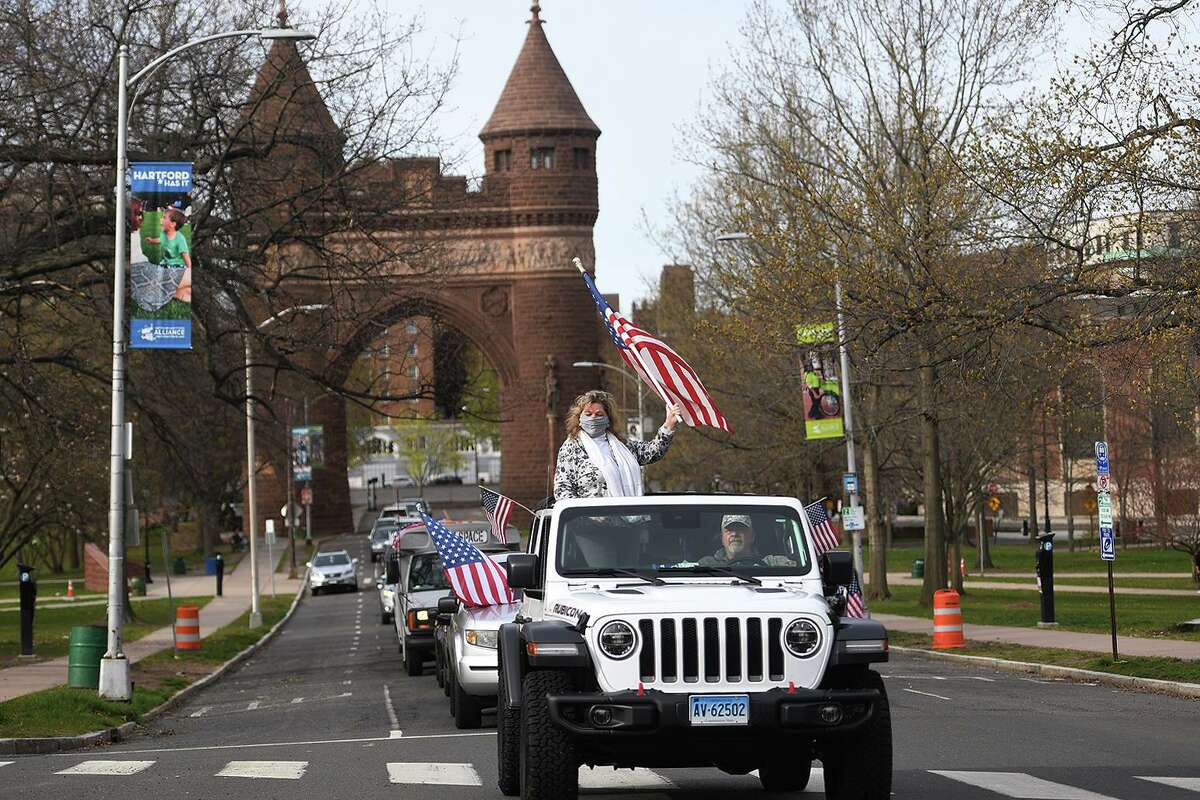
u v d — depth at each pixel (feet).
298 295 111.34
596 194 324.60
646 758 32.50
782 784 37.88
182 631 118.83
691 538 34.68
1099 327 83.46
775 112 139.23
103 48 98.78
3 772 49.37
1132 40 80.23
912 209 109.91
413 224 112.37
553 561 34.30
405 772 43.55
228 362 110.42
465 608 62.18
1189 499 178.70
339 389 112.06
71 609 186.29
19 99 94.68
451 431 470.39
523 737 31.27
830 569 34.40
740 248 151.53
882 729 30.71
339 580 220.23
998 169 84.38
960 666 90.84
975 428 151.94
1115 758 43.06
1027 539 303.48
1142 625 104.58
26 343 115.03
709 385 162.61
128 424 79.10
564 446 38.22
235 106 101.14
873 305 96.32
